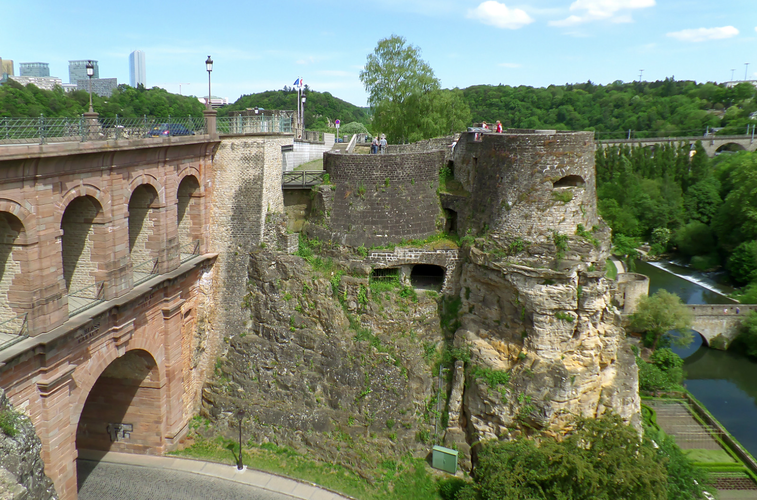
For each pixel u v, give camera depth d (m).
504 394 41.00
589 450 35.00
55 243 28.27
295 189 48.88
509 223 41.75
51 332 28.00
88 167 30.05
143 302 35.91
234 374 44.59
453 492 39.03
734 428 55.69
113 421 41.06
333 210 46.81
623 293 68.44
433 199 47.88
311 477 39.72
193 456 40.97
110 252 32.34
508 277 41.19
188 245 43.22
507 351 42.56
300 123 75.56
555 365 40.09
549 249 40.41
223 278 44.97
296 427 42.59
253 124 48.56
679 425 54.12
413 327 45.06
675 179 126.06
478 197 44.44
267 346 44.66
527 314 41.06
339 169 46.72
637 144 151.88
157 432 40.72
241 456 40.00
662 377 59.66
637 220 114.00
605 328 42.09
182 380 42.09
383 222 46.03
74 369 29.64
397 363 43.09
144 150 34.38
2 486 23.20
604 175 125.31
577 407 40.12
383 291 45.03
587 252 39.84
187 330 42.34
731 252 97.75
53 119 29.48
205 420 44.28
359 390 42.81
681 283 96.25
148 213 37.50
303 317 44.91
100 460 40.25
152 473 38.91
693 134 174.88
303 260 46.09
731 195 100.31
